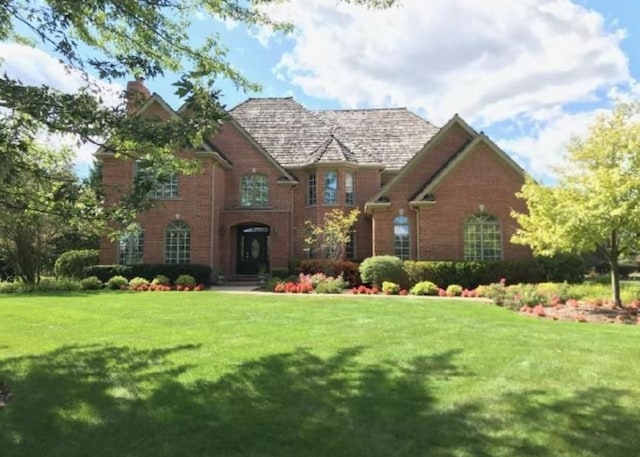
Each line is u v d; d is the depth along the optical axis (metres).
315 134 29.06
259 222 26.00
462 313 12.52
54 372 6.64
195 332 9.59
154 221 23.95
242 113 30.31
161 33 6.59
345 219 24.16
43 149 6.82
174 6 6.49
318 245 25.12
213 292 18.72
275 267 25.64
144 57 6.63
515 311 13.20
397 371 6.69
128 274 22.61
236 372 6.59
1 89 5.16
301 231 26.73
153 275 22.61
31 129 5.88
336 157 26.41
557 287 16.34
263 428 4.73
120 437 4.54
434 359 7.38
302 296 16.97
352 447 4.33
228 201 26.62
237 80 7.48
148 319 11.29
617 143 13.49
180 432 4.64
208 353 7.71
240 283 24.92
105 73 6.02
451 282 20.30
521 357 7.54
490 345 8.40
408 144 28.83
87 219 6.43
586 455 4.20
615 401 5.53
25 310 12.85
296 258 26.61
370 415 5.06
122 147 6.30
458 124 23.92
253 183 26.73
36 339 8.98
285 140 28.78
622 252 13.91
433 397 5.62
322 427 4.75
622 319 11.97
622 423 4.89
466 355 7.64
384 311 12.70
